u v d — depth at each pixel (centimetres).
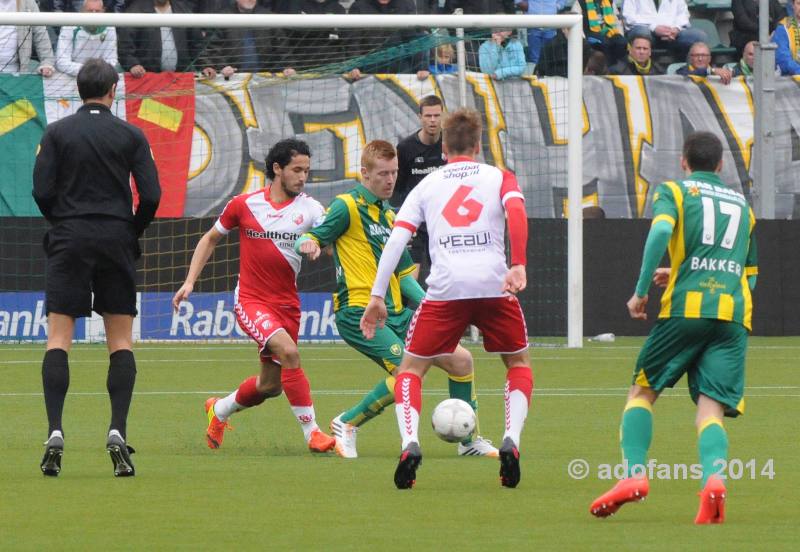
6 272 5459
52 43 5844
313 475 2291
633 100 6200
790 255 5859
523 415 2111
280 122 5888
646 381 1877
